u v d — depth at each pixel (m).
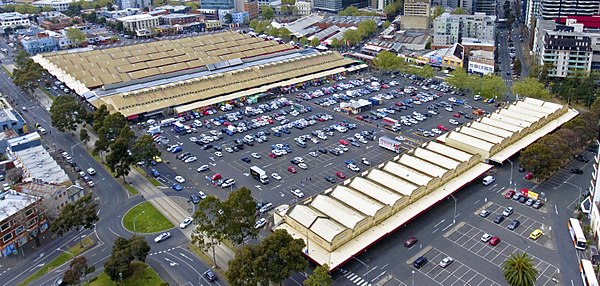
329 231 125.44
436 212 147.38
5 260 129.75
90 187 167.25
